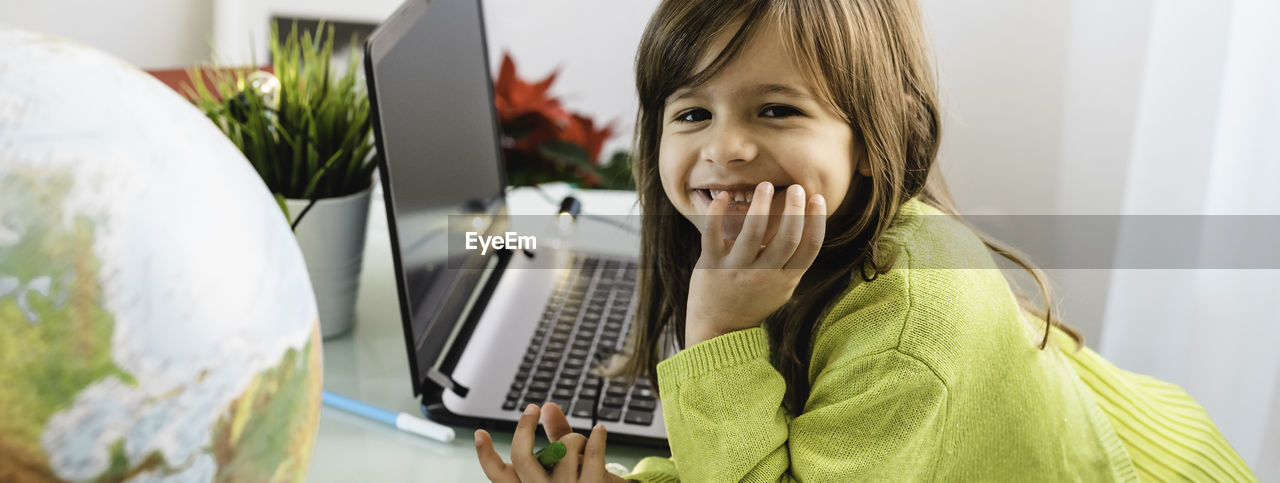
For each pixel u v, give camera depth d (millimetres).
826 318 614
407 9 799
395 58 750
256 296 352
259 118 813
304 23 1606
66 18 1656
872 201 608
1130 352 1301
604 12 1655
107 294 307
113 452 315
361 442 741
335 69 870
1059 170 1589
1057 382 664
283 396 368
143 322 314
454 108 911
